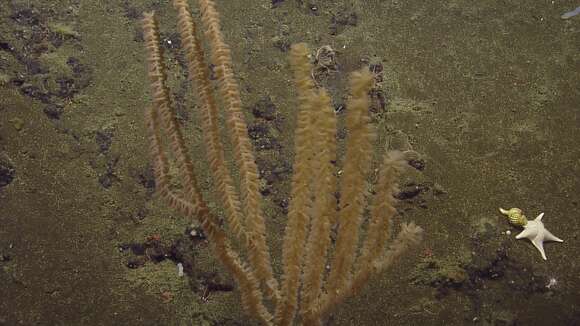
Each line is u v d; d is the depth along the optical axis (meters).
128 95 3.85
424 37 4.36
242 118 2.21
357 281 2.38
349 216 2.23
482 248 3.62
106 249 3.39
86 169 3.58
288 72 4.11
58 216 3.38
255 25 4.26
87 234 3.39
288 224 2.29
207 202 3.60
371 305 3.42
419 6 4.51
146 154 3.67
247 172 2.26
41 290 3.15
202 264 3.43
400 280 3.51
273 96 4.00
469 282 3.55
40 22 4.00
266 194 3.71
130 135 3.72
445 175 3.82
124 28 4.10
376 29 4.36
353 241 2.29
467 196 3.78
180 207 2.32
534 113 4.12
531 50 4.40
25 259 3.21
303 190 2.20
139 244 3.45
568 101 4.19
